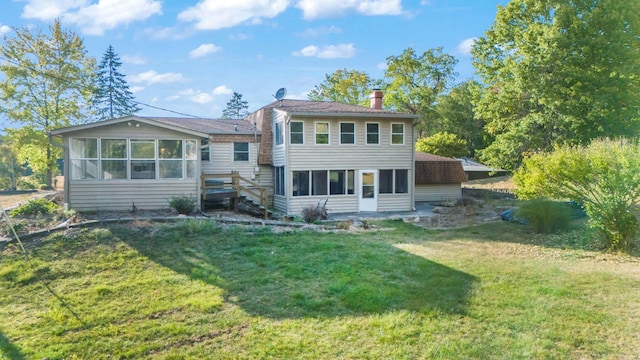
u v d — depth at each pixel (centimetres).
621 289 734
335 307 686
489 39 2756
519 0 2545
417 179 2477
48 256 940
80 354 550
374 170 2120
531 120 2467
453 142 3225
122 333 605
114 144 1496
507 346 541
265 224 1393
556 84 2314
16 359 538
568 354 517
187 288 779
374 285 784
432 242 1209
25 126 3056
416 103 4516
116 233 1100
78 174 1465
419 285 784
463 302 693
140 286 789
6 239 1011
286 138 1991
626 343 538
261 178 2255
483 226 1516
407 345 551
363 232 1398
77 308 698
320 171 2044
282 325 620
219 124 2389
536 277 821
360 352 537
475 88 3048
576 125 2316
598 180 1049
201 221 1256
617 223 1010
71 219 1230
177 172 1573
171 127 1541
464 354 524
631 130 2230
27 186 3697
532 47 2375
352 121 2088
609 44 2220
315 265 923
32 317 670
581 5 2336
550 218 1269
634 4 2200
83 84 3281
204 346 562
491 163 2780
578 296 707
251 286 788
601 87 2227
